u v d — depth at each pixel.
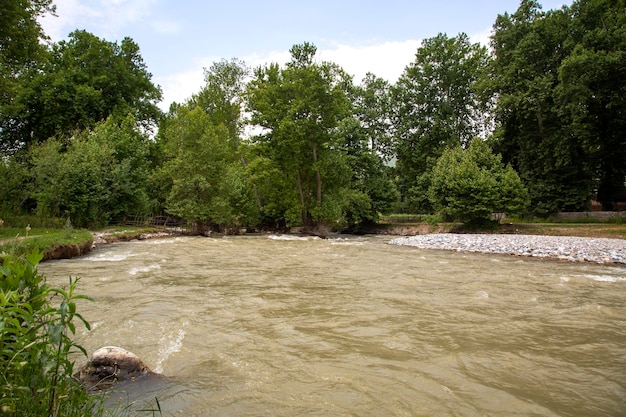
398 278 11.20
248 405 3.82
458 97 42.94
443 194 33.59
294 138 31.45
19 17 19.98
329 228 34.91
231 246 21.16
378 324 6.68
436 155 41.22
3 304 2.37
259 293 9.03
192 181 31.08
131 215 31.91
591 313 7.52
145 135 40.00
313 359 5.09
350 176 36.31
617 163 34.97
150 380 4.34
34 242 14.16
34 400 2.40
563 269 13.52
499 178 32.34
